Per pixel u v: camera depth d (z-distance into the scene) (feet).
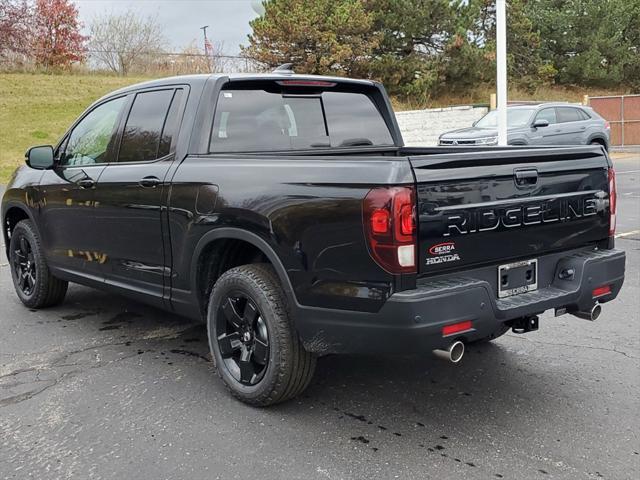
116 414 12.48
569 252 13.03
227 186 12.64
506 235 11.63
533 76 112.27
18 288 20.17
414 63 87.86
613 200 13.70
